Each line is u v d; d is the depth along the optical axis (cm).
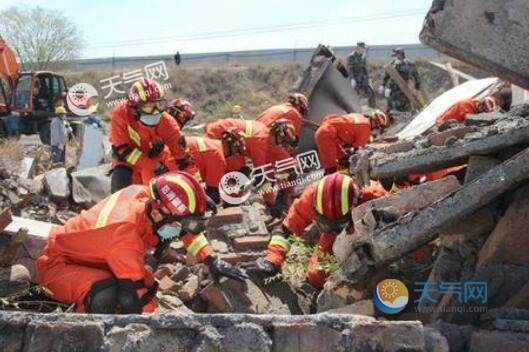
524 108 467
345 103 1081
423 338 282
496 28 369
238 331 279
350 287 448
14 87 1806
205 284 535
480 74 2255
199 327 280
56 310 405
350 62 1573
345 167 795
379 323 282
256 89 3447
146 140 617
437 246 461
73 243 379
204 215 386
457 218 374
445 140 459
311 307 506
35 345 277
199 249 414
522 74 368
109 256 365
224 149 716
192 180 385
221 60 3875
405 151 480
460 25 374
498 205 403
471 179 412
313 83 1069
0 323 279
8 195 693
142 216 377
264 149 727
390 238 377
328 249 519
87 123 1371
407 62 1388
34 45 3494
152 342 279
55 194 746
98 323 279
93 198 787
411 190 414
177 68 3584
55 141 1323
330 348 280
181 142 624
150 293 386
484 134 409
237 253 582
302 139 976
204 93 3447
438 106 1023
